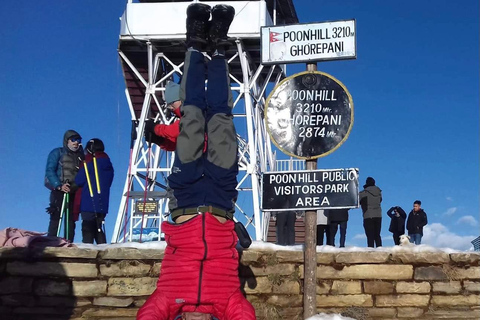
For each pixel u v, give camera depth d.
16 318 6.81
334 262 7.18
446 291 7.14
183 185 3.83
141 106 18.69
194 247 3.66
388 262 7.19
